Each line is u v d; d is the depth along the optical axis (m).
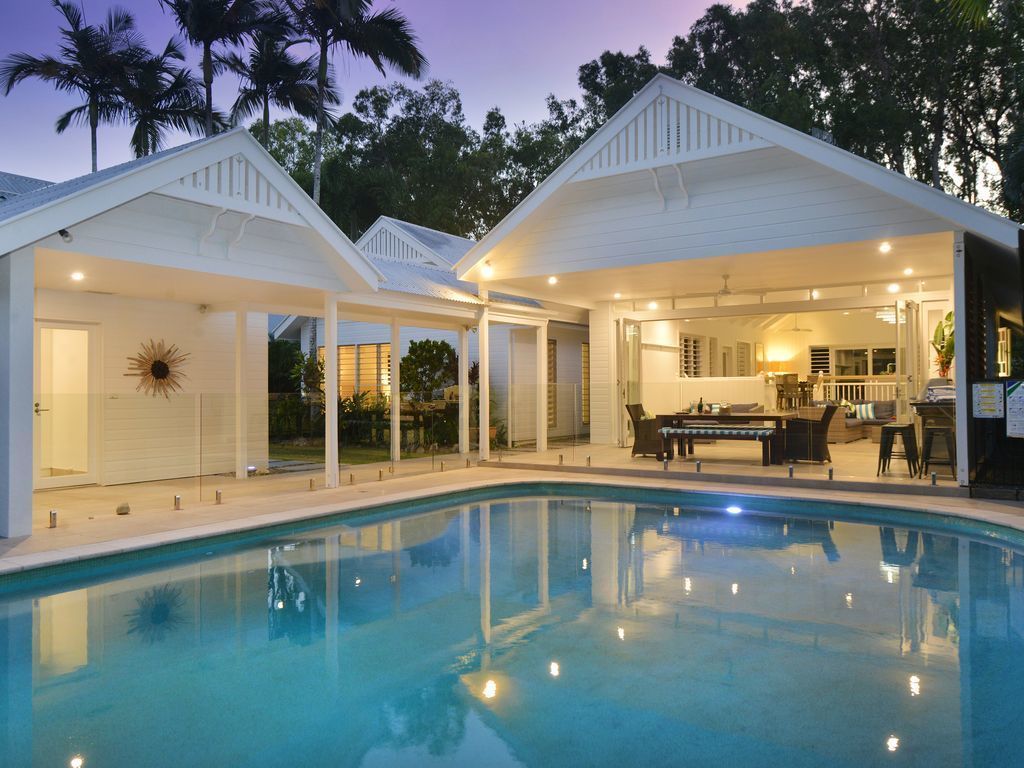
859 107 27.88
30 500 7.45
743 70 32.56
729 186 10.91
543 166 39.03
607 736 3.62
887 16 29.81
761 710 3.94
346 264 10.70
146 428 11.04
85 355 11.59
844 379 21.89
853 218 10.02
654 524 9.27
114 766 3.35
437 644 5.00
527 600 6.02
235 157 9.15
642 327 17.33
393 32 24.48
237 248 9.63
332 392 11.12
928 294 13.99
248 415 11.68
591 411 17.30
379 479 11.79
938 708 3.94
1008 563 7.12
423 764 3.36
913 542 8.06
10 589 6.21
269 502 9.65
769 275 13.08
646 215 11.68
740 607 5.80
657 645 4.95
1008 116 28.09
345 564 7.21
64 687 4.28
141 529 7.80
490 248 12.76
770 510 10.09
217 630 5.29
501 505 10.73
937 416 10.71
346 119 37.12
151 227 8.60
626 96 33.28
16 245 7.05
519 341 18.44
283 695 4.17
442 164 37.44
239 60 26.66
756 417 12.88
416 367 17.67
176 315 12.71
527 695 4.15
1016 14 25.84
